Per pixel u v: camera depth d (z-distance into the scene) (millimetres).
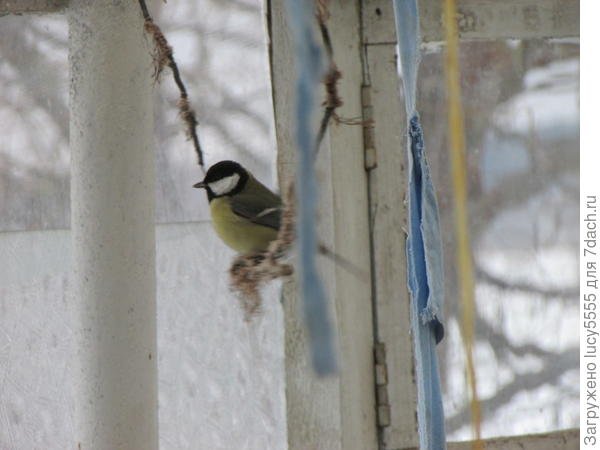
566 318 6504
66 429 6309
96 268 5383
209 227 6414
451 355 6461
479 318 6449
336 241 6164
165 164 6543
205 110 6559
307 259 1727
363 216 6324
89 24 5426
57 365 6340
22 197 6496
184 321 6398
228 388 6309
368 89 6297
